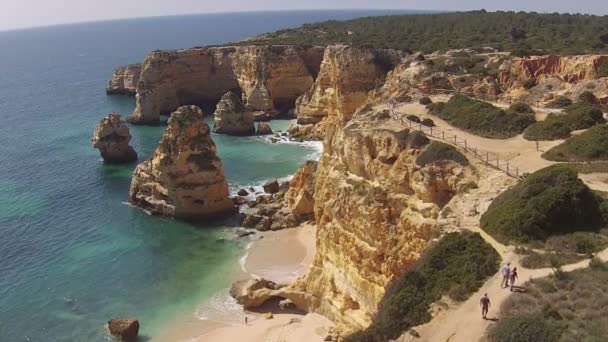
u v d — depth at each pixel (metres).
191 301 50.00
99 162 97.56
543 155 37.75
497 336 20.02
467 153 36.94
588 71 69.38
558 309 20.33
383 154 40.12
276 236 63.69
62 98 173.75
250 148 104.75
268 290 48.84
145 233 66.12
